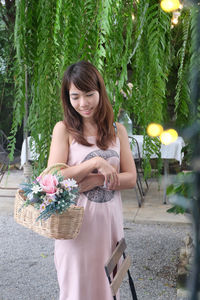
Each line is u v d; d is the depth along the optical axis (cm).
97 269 158
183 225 434
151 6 111
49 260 339
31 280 299
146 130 120
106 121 161
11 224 441
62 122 163
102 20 107
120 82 115
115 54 115
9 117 636
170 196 20
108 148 162
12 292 278
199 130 19
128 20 116
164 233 412
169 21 109
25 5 126
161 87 114
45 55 125
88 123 162
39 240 392
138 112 133
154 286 287
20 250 362
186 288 18
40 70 129
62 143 162
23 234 409
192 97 21
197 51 21
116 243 166
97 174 157
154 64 112
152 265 326
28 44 128
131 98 134
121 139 168
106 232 159
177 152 408
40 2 124
